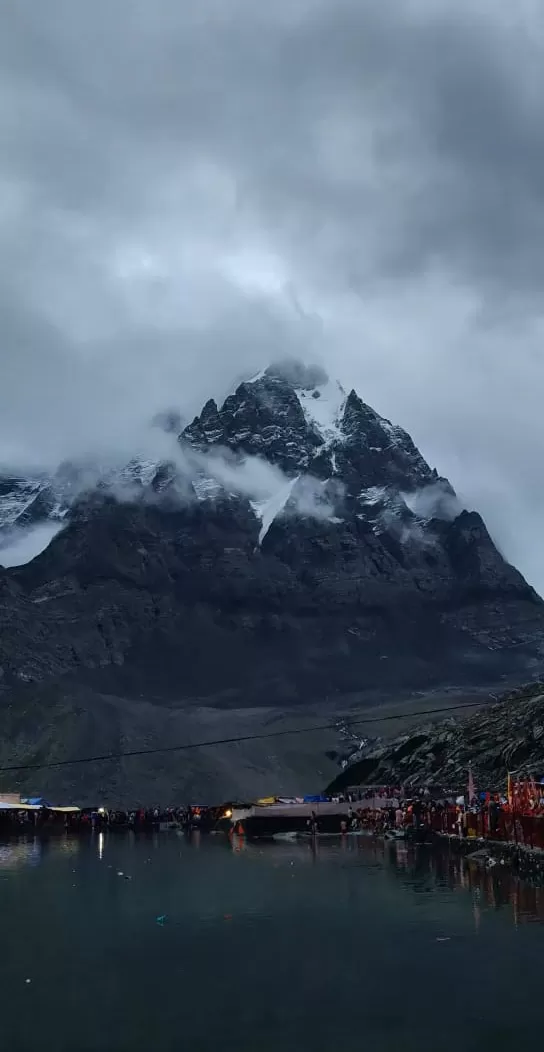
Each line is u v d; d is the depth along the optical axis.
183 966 27.73
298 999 23.36
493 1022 20.89
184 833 125.06
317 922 35.59
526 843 53.47
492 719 160.62
